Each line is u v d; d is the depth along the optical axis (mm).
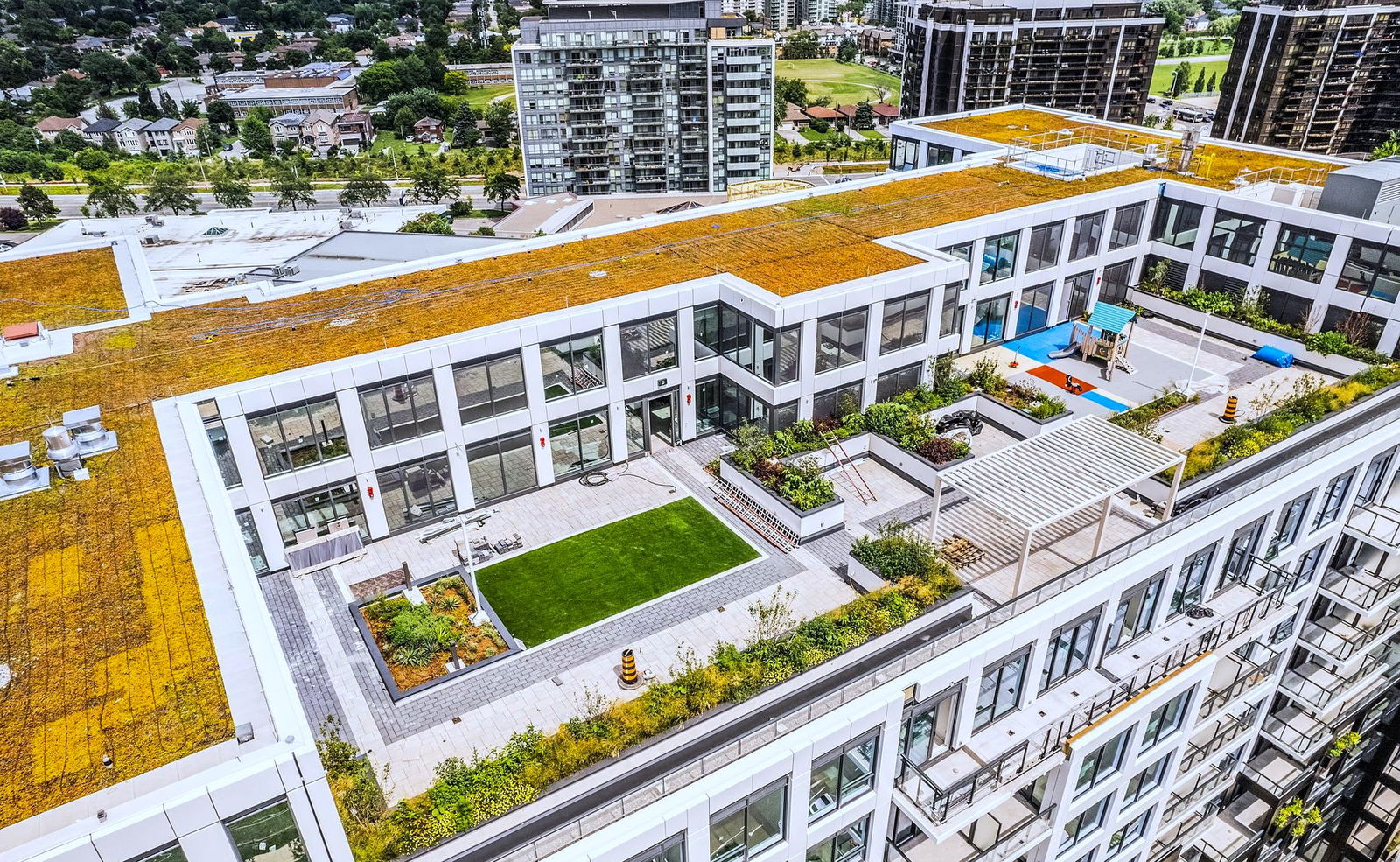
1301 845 37500
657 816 18797
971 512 33875
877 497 35875
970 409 41625
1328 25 120188
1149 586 26547
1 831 14617
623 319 36750
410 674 27922
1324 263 44594
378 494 34094
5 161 163125
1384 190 42688
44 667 18328
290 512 32812
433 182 139625
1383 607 34188
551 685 27266
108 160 169875
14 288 42500
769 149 136375
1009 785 22688
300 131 185500
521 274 41625
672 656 28156
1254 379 43906
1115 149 60188
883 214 48438
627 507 36531
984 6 135375
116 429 28219
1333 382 42781
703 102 132000
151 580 20891
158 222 132125
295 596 31719
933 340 41188
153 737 16516
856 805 22672
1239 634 28109
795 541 33312
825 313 36438
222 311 38531
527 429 36406
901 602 25906
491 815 20109
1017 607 23719
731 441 41125
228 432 30297
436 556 33844
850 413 39656
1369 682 33125
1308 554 32406
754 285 38031
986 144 62531
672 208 130625
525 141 135125
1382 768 37062
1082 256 50156
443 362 33125
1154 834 31078
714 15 137250
